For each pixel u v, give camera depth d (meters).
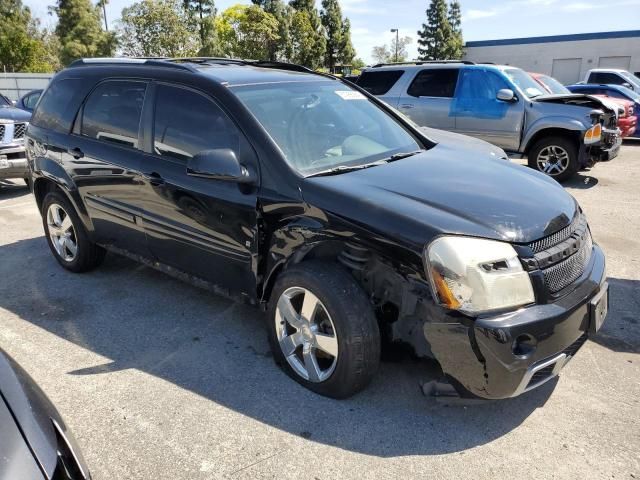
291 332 3.28
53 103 4.88
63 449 1.80
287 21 48.09
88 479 1.84
